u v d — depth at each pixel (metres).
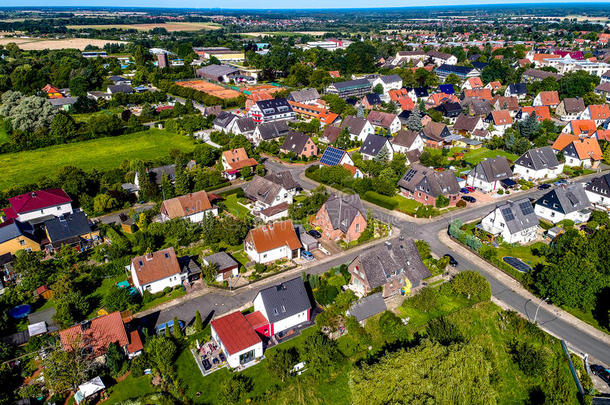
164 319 64.44
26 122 145.38
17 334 59.94
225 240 83.06
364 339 59.91
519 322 62.88
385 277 68.06
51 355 52.50
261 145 135.50
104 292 70.38
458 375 52.16
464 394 51.44
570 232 79.12
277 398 52.47
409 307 67.00
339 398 53.47
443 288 69.31
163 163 117.25
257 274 75.00
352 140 142.38
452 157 128.00
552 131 148.62
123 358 55.41
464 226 88.88
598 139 133.12
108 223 91.50
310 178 115.06
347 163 116.56
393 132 151.38
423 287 70.31
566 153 121.75
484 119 154.75
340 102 177.38
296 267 77.31
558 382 55.56
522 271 74.75
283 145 133.25
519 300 69.19
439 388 50.97
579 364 57.16
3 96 169.38
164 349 55.66
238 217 94.00
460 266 77.69
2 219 89.88
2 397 50.31
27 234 81.38
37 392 51.72
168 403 49.91
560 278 64.50
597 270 69.69
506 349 61.34
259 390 53.12
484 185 106.38
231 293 70.62
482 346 61.00
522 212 85.25
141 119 168.38
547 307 67.62
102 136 152.25
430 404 48.25
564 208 89.06
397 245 71.88
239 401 51.62
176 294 70.31
